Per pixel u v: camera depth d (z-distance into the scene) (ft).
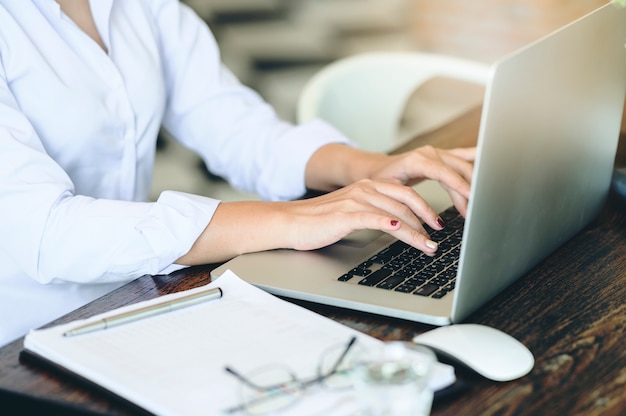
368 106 6.98
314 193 5.14
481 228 3.11
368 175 4.76
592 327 3.30
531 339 3.22
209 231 3.98
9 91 4.31
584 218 4.15
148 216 3.95
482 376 2.97
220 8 16.69
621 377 2.96
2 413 2.97
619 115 4.15
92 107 4.69
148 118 5.12
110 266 3.91
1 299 4.57
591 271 3.78
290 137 5.31
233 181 5.62
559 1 12.34
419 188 4.76
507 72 2.96
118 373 2.89
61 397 2.89
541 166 3.45
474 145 5.33
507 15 12.91
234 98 5.64
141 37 5.17
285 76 13.85
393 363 2.56
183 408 2.67
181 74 5.61
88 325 3.21
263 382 2.81
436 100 13.60
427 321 3.28
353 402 2.69
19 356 3.17
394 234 3.79
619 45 3.88
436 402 2.82
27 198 3.96
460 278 3.14
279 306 3.39
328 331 3.17
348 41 14.92
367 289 3.54
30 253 3.97
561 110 3.49
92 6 4.87
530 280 3.70
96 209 3.98
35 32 4.57
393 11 15.79
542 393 2.87
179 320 3.29
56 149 4.65
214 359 2.98
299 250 3.96
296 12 16.42
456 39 13.62
